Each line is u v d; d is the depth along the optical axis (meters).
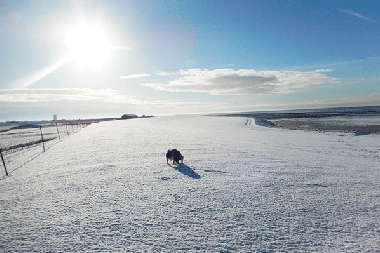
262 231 3.93
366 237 3.77
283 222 4.29
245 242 3.55
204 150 13.45
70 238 3.63
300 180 7.24
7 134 43.78
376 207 5.08
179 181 7.03
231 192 6.00
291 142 18.42
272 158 11.12
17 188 6.54
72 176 7.76
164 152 12.68
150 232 3.84
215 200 5.40
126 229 3.95
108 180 7.15
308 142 18.58
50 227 4.02
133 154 12.05
